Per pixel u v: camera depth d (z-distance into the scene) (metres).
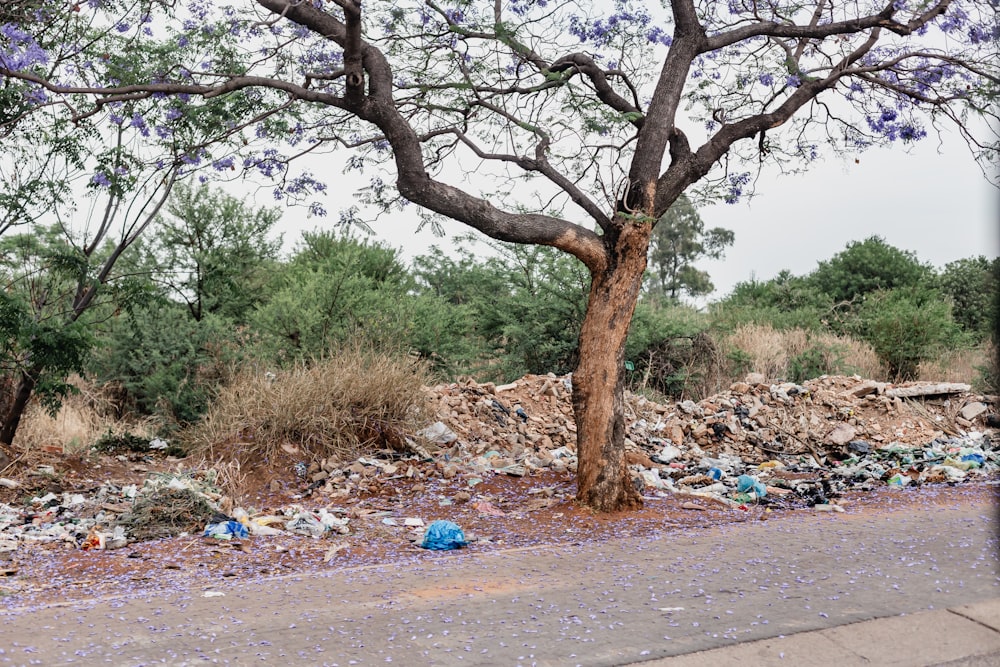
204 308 17.14
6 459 10.19
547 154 8.53
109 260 11.21
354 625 4.89
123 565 6.75
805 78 8.99
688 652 4.41
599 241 8.28
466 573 6.13
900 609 5.01
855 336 22.16
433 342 16.41
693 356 18.34
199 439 11.17
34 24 8.98
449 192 7.78
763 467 11.70
